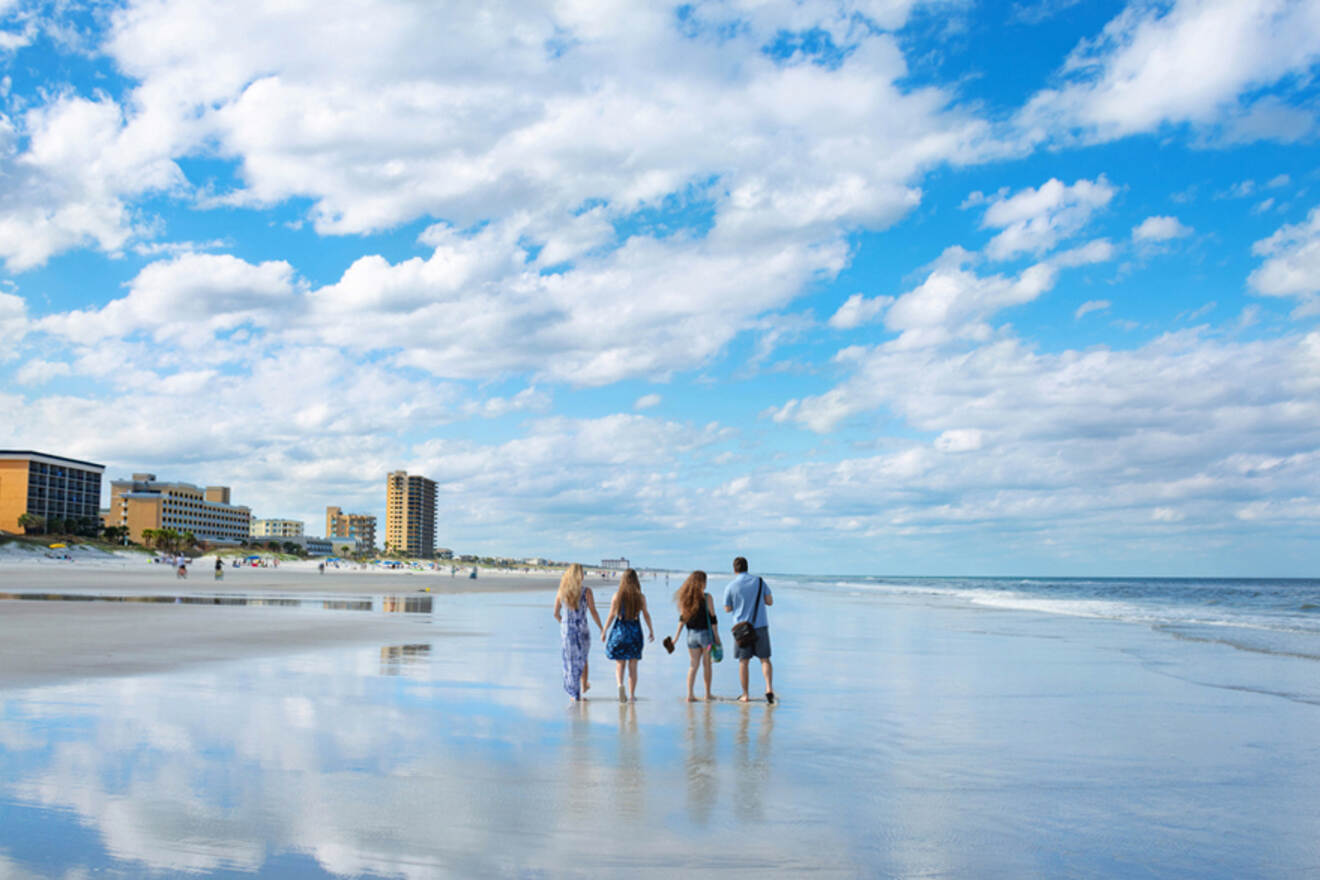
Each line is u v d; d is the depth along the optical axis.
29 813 5.23
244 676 11.49
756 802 5.99
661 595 63.31
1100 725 9.33
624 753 7.43
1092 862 4.98
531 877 4.45
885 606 42.56
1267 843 5.39
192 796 5.69
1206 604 49.28
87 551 140.12
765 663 10.61
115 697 9.50
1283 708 10.58
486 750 7.38
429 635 19.06
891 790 6.42
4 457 177.88
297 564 175.88
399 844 4.89
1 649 13.93
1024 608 41.47
